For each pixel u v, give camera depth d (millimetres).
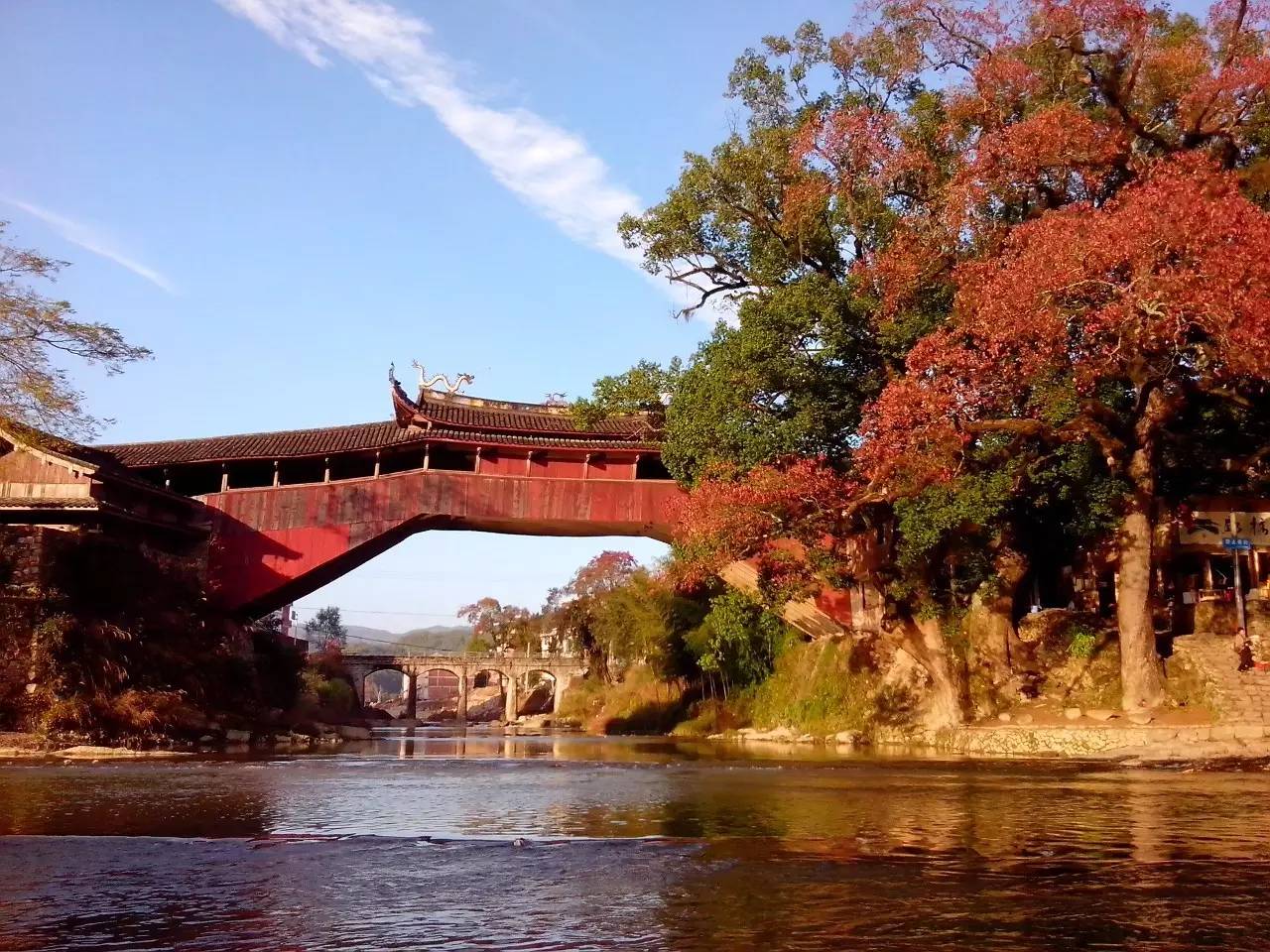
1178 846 8758
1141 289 21047
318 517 40656
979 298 23062
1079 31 26453
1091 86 28078
